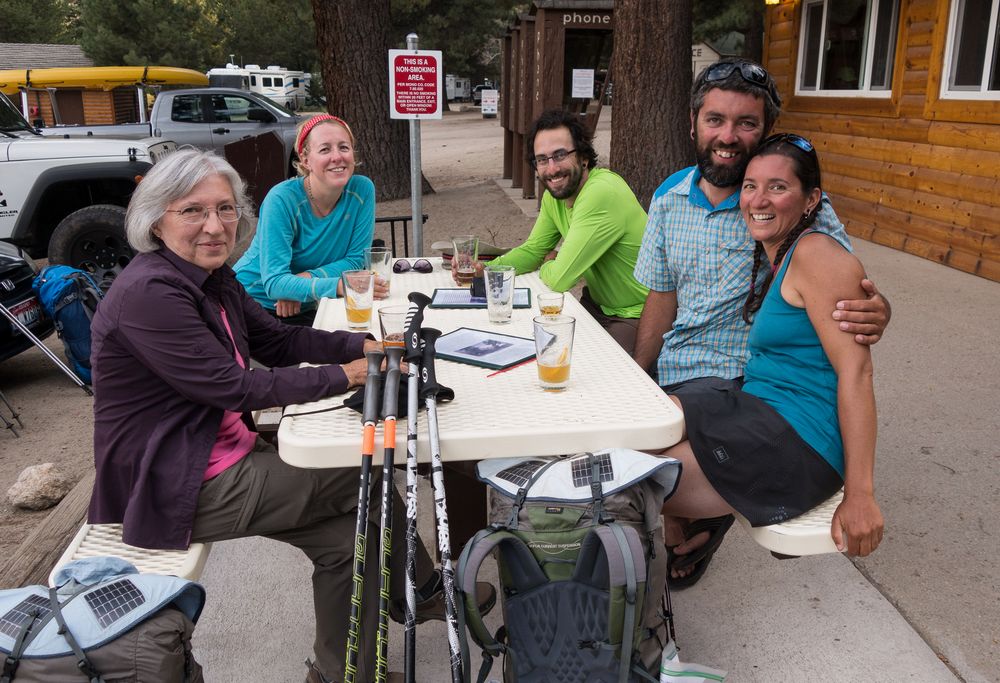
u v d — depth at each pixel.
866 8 7.94
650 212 2.80
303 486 2.14
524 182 11.14
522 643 1.91
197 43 37.53
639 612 1.82
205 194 2.14
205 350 2.06
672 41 7.29
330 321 2.96
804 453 2.10
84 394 5.24
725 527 2.66
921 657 2.46
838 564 2.94
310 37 41.44
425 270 3.79
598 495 1.88
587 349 2.59
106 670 1.62
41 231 8.00
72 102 21.34
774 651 2.51
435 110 4.73
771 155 2.14
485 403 2.15
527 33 10.63
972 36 6.54
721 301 2.58
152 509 2.08
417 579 2.40
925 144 7.12
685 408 2.20
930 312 5.73
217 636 2.70
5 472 4.13
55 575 1.81
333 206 3.66
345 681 1.89
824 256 2.06
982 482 3.44
